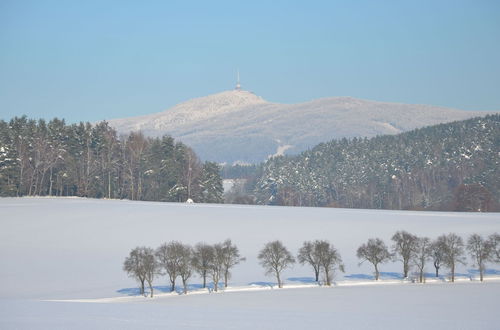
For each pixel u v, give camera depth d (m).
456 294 73.62
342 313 56.12
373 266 95.62
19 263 94.38
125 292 78.44
